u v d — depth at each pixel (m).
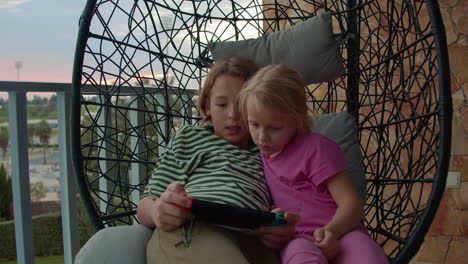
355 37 1.51
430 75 1.05
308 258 0.81
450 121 0.95
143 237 0.97
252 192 0.99
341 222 0.87
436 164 0.96
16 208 1.53
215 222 0.85
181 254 0.85
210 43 1.40
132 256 0.91
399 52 1.17
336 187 0.93
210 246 0.85
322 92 2.25
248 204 0.96
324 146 0.96
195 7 1.55
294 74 0.99
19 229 1.53
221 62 1.15
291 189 0.99
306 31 1.31
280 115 0.93
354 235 0.88
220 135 1.11
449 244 2.10
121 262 0.89
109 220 1.19
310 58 1.31
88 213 1.12
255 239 0.95
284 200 1.00
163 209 0.87
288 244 0.88
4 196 2.53
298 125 0.98
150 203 0.99
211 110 1.12
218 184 0.99
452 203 2.09
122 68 1.31
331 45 1.31
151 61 1.40
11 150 1.51
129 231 0.97
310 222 0.95
